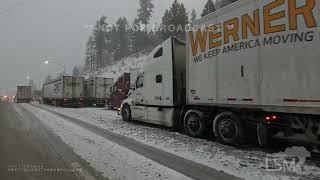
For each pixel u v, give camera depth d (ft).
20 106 112.68
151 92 42.80
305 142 23.56
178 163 22.72
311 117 23.08
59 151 26.61
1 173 20.08
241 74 27.35
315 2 21.18
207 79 31.81
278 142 26.30
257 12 25.82
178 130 40.06
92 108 98.43
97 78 111.75
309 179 18.85
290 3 22.93
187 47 35.22
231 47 28.58
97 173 20.10
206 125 33.30
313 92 21.29
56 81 119.65
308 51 21.61
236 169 21.13
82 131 38.96
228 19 29.07
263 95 25.05
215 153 26.13
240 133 28.40
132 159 23.84
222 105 29.63
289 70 22.90
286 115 24.76
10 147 28.30
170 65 38.37
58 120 53.52
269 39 24.56
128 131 39.11
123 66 198.39
